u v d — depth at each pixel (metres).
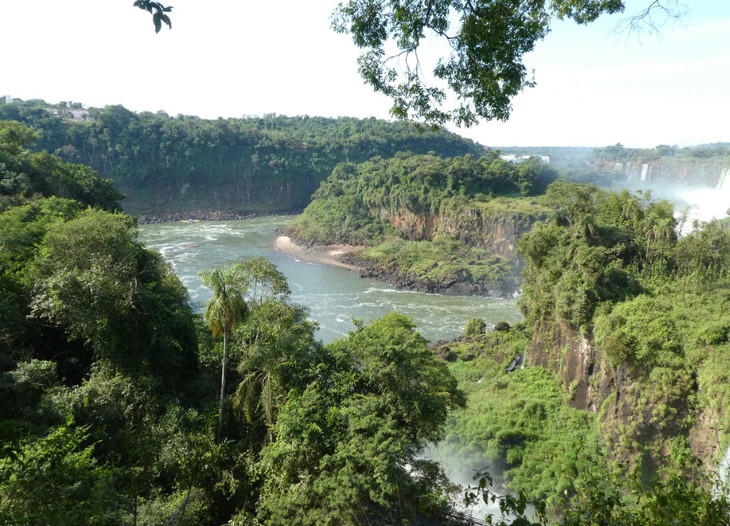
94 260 27.48
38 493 10.48
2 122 65.19
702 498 7.33
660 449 30.88
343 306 76.69
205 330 34.25
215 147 182.75
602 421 35.53
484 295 84.75
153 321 27.50
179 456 18.86
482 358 53.56
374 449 16.67
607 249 47.94
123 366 25.22
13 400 18.84
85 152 163.75
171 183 177.25
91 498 11.93
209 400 26.92
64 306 23.64
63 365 26.36
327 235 122.81
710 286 43.84
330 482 16.02
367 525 15.49
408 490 16.39
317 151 199.25
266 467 18.97
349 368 22.50
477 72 9.95
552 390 43.25
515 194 116.06
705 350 31.34
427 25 9.53
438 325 68.44
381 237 117.06
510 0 9.12
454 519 16.11
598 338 37.41
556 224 58.44
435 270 90.62
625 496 26.77
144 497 16.42
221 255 106.25
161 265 41.91
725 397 27.45
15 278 26.19
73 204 45.59
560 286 44.91
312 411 19.39
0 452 8.90
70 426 18.56
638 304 38.09
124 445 15.97
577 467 29.41
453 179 114.00
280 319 29.27
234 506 19.62
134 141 169.38
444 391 22.80
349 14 9.89
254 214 177.38
